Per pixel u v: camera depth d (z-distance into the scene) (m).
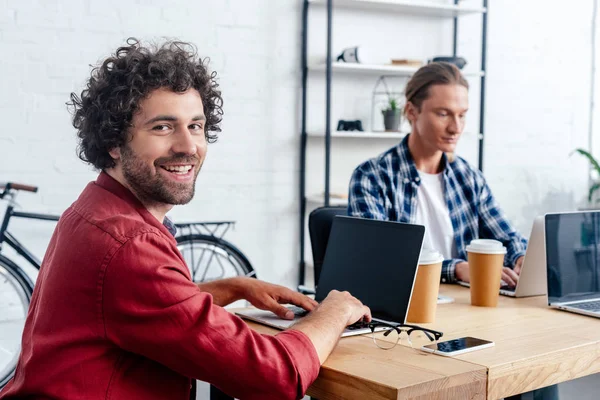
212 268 3.80
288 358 1.25
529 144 4.93
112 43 3.62
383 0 3.99
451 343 1.46
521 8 4.80
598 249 1.95
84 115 1.35
